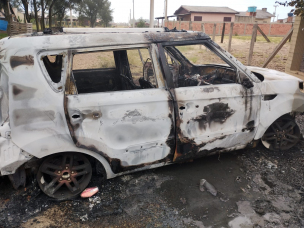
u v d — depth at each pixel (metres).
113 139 2.58
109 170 2.73
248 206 2.65
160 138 2.75
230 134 3.06
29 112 2.31
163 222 2.44
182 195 2.81
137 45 2.66
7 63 2.26
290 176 3.14
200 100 2.80
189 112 2.79
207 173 3.21
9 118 2.28
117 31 3.19
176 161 2.98
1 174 2.34
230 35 11.24
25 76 2.29
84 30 3.14
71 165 2.65
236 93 2.96
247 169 3.29
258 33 26.34
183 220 2.46
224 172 3.23
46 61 2.57
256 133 3.27
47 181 2.80
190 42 2.88
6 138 2.30
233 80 3.61
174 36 2.83
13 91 2.27
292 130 3.76
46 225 2.38
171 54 3.67
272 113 3.26
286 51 13.23
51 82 2.39
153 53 2.72
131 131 2.62
